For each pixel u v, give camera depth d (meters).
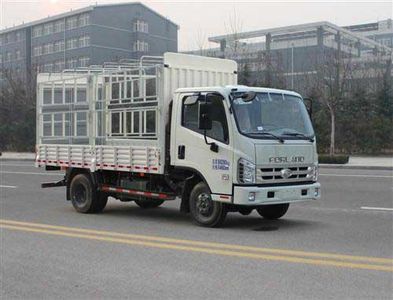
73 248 8.34
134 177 11.25
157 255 7.79
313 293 5.91
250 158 9.21
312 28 64.62
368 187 16.41
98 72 11.99
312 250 7.99
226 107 9.40
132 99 11.00
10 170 25.67
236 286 6.21
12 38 91.00
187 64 10.76
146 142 10.67
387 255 7.64
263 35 66.88
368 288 6.07
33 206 13.44
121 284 6.37
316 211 11.98
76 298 5.89
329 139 34.91
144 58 11.20
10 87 50.94
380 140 34.50
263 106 9.70
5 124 47.69
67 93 12.56
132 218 11.32
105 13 80.44
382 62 43.59
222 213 9.73
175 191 10.48
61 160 12.62
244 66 40.19
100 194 11.95
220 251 7.96
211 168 9.62
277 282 6.35
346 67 36.84
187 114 9.99
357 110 35.84
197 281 6.43
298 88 40.75
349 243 8.48
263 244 8.44
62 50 83.06
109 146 11.38
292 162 9.73
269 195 9.34
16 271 7.06
